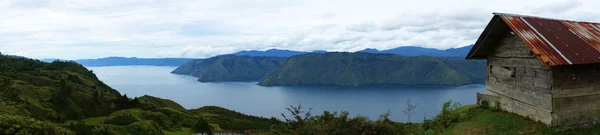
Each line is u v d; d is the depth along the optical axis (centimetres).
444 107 2200
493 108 1930
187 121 8781
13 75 10956
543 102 1547
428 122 2247
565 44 1502
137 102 10094
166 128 7456
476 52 1991
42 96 8994
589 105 1569
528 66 1642
